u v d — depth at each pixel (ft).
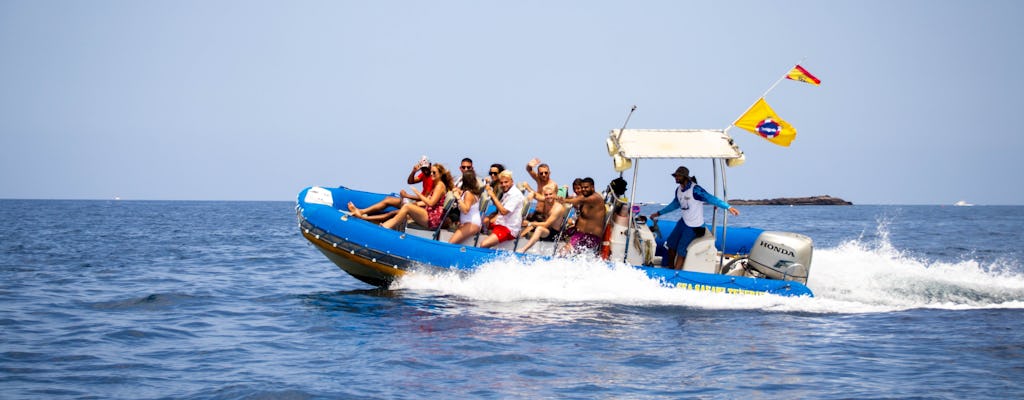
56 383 52.85
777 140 85.71
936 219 484.74
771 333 68.90
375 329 69.97
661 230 103.81
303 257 151.12
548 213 90.33
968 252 179.93
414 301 82.43
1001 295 88.84
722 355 61.21
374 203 104.37
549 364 58.13
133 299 89.04
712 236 83.92
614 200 84.94
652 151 81.30
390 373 55.57
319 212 90.43
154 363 58.44
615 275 82.99
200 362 58.80
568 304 80.59
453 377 54.65
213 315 78.69
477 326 70.69
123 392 50.85
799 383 53.78
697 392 51.75
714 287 82.23
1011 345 64.85
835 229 318.65
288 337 67.36
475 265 84.53
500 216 86.79
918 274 98.43
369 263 87.04
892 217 533.55
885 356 61.26
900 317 77.15
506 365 57.77
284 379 53.98
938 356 61.26
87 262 135.13
